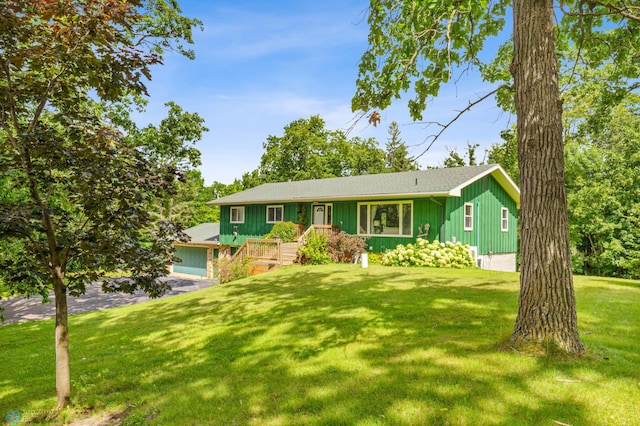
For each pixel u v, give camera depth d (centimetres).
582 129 1786
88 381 475
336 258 1717
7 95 379
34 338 827
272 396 366
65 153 379
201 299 1067
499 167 1772
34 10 370
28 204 379
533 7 424
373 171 4259
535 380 344
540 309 411
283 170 4009
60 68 400
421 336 512
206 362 503
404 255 1479
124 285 423
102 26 380
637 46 587
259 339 582
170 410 362
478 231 1758
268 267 1733
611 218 1958
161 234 444
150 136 2745
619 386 327
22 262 397
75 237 393
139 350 603
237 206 2403
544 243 410
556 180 409
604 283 952
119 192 394
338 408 324
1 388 489
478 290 844
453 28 540
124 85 412
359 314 669
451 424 285
